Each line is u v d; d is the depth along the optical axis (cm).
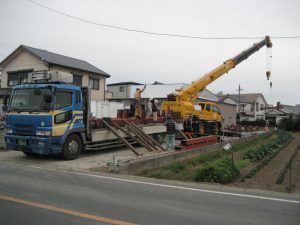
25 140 1181
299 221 566
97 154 1447
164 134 1931
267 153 1728
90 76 3017
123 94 4397
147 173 1062
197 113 2216
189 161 1300
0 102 2806
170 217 565
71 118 1246
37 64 2759
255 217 582
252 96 7388
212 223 541
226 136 2658
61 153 1231
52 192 713
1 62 2936
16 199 641
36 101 1191
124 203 646
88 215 558
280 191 850
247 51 2312
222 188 846
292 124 4859
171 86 3941
